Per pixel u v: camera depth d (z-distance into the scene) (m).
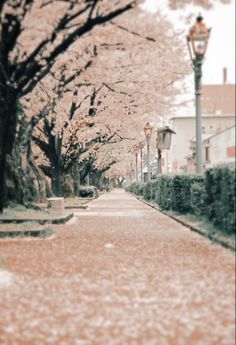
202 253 13.02
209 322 6.71
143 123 41.91
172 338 6.05
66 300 8.02
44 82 25.98
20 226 18.88
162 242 15.49
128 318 6.96
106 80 28.81
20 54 19.16
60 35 19.69
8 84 18.66
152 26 20.95
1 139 20.34
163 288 8.85
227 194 14.66
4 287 8.98
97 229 20.08
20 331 6.37
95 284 9.25
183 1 17.94
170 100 32.97
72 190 46.03
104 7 17.31
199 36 18.62
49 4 16.64
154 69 29.44
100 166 81.88
